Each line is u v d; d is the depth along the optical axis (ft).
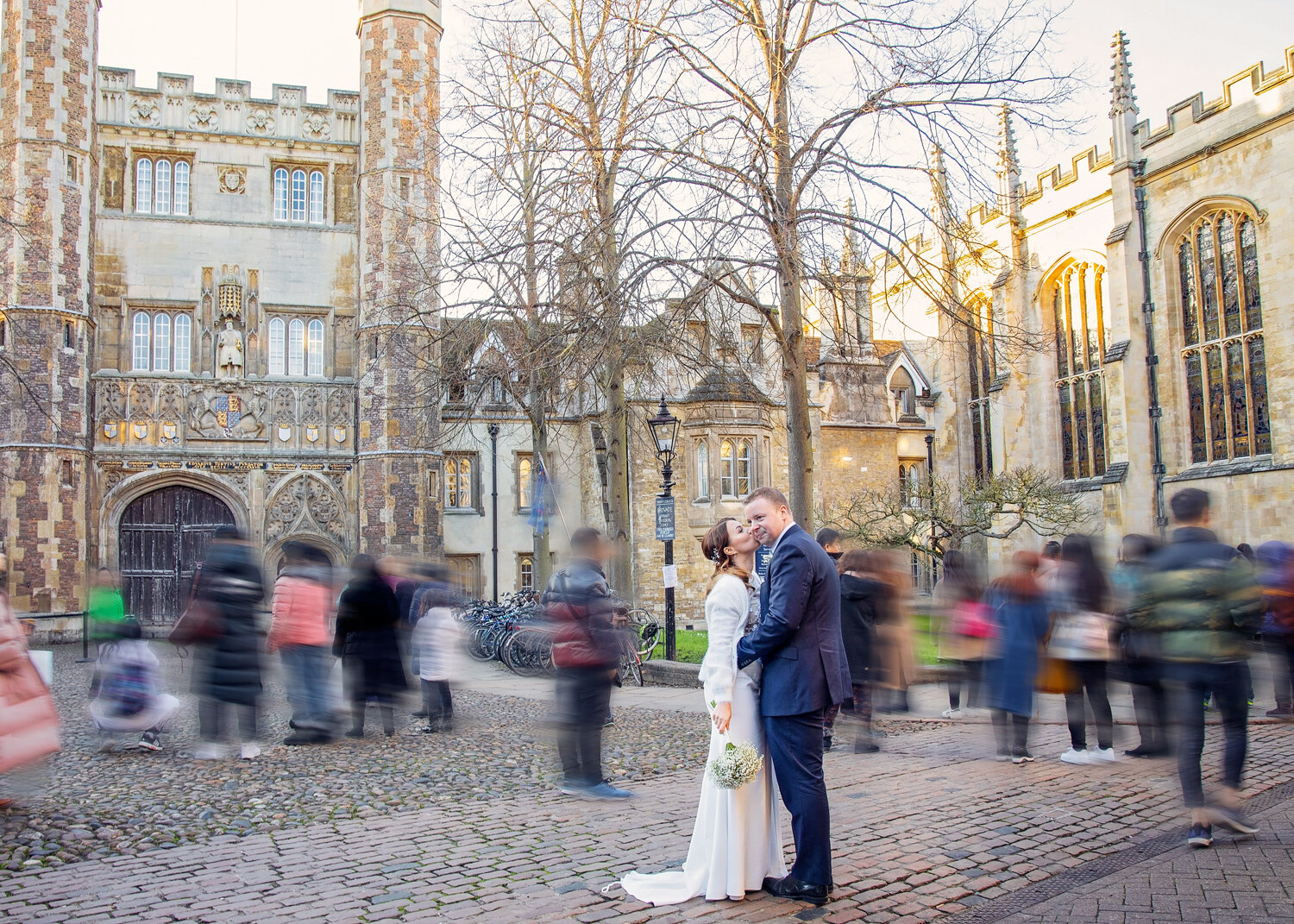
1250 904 14.25
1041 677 25.73
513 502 96.78
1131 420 85.61
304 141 90.53
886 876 15.99
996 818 19.70
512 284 40.65
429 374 65.00
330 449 88.63
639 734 32.09
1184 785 17.60
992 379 106.32
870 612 28.17
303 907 14.88
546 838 18.74
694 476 87.76
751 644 14.62
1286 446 74.28
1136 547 26.76
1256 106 76.79
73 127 80.33
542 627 53.62
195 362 86.94
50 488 76.79
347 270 90.94
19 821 20.56
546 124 43.42
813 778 14.70
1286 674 31.09
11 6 79.46
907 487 80.74
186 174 88.74
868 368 100.99
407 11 88.48
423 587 38.27
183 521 85.81
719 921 13.99
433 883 15.98
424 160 84.64
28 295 77.15
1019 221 100.78
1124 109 88.38
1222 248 80.94
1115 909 14.25
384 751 29.60
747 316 88.33
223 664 28.14
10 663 20.99
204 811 21.35
